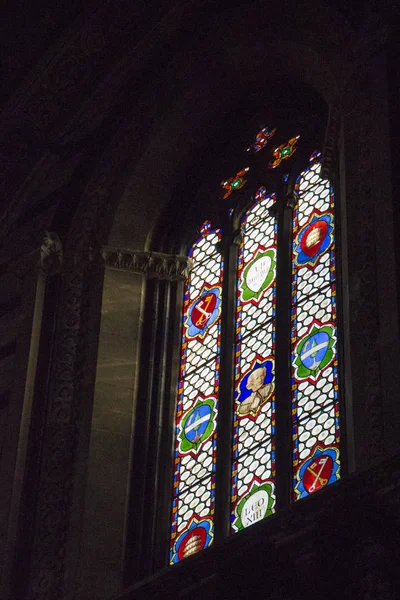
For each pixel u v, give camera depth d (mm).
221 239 19203
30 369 18234
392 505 13562
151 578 15023
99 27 20953
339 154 17703
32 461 17578
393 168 16156
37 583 16406
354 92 17375
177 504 17297
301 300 17625
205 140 20203
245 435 17141
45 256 19234
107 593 16266
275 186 19141
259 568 14055
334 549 13555
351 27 18047
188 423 17875
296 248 18234
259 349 17719
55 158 20594
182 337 18766
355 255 15977
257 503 16438
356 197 16438
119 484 17188
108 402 17797
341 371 16516
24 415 17844
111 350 18250
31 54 21469
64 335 18484
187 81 19859
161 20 20641
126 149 19828
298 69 19141
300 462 16328
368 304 15477
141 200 19594
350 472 15148
